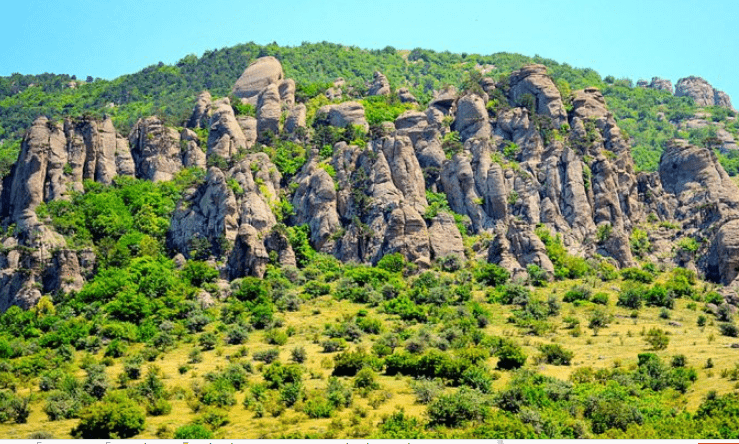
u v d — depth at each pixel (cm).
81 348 17800
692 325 18450
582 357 16212
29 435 12862
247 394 14400
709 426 11894
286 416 13462
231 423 13325
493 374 15050
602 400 13175
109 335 18062
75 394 14575
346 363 15375
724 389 13750
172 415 13788
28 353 17738
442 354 15375
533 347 16838
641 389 14162
